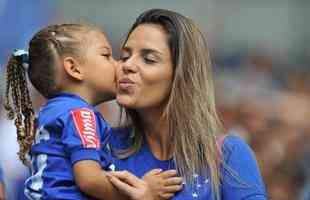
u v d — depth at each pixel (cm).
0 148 1880
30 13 2025
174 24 1039
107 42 1068
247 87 2755
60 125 1021
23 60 1073
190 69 1038
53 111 1031
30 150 1052
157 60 1032
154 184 1012
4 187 1204
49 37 1055
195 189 1022
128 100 1035
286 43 3512
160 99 1038
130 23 3416
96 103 1065
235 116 2139
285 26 3553
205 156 1029
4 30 2002
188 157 1030
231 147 1034
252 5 3497
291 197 1741
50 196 1012
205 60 1048
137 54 1038
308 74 3200
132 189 1002
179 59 1034
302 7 3534
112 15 3422
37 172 1029
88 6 3409
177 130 1038
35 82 1066
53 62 1052
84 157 1004
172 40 1036
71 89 1053
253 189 1021
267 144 1903
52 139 1024
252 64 3200
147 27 1042
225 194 1025
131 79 1033
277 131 2005
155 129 1056
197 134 1033
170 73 1037
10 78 1077
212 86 1052
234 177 1023
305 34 3509
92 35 1062
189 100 1037
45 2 2091
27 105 1073
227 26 3466
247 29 3481
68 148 1010
